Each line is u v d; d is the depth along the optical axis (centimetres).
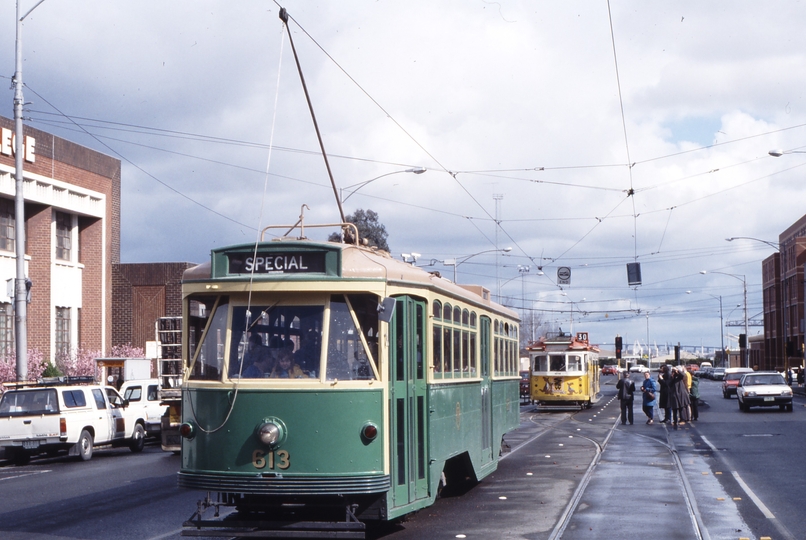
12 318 3394
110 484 1691
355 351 980
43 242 3547
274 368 969
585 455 2058
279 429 949
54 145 3572
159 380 2519
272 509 1025
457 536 1091
